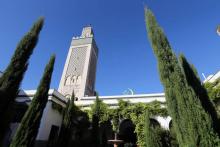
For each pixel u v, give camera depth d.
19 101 17.91
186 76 7.68
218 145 5.56
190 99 6.52
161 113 18.06
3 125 7.94
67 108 16.45
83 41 50.12
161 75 7.86
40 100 11.45
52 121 17.34
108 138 19.05
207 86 15.38
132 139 21.69
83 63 44.72
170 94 7.28
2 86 8.38
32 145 10.13
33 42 10.09
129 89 24.81
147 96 20.91
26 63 9.52
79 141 18.38
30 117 10.67
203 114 6.14
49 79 12.43
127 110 18.98
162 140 13.23
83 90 39.66
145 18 9.64
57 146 14.49
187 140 6.12
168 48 8.14
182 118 6.48
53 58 13.21
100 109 19.47
